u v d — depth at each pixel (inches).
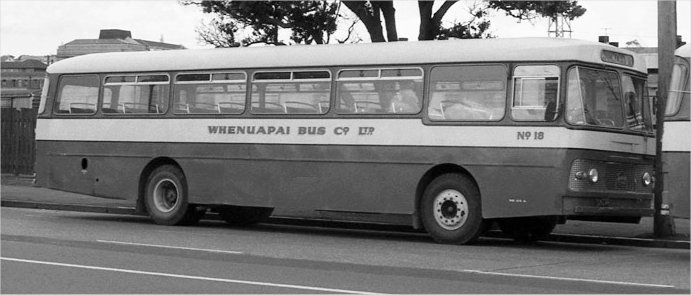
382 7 915.4
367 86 673.0
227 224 821.2
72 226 742.5
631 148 640.4
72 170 810.2
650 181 660.7
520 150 618.2
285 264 520.1
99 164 796.6
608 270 520.4
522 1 894.4
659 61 689.6
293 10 939.3
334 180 682.2
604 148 619.8
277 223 829.2
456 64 642.8
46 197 1017.5
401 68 661.3
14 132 1190.3
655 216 693.3
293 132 700.7
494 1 903.1
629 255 609.3
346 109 679.7
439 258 567.2
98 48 1754.4
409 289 431.2
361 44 683.4
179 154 756.0
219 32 976.3
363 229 792.3
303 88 698.8
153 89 772.6
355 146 673.6
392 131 660.7
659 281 474.9
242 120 724.7
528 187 615.5
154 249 583.2
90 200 998.4
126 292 410.0
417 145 651.5
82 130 805.2
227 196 733.3
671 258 592.1
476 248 630.5
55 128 819.4
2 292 406.6
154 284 433.7
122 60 791.7
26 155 1182.3
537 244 689.6
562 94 609.6
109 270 477.7
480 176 630.5
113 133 789.2
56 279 445.1
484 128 629.9
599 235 706.8
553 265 541.6
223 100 736.3
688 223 794.2
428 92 650.2
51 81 828.0
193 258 538.6
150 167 777.6
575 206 605.6
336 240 680.4
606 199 621.6
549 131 610.2
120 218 855.7
